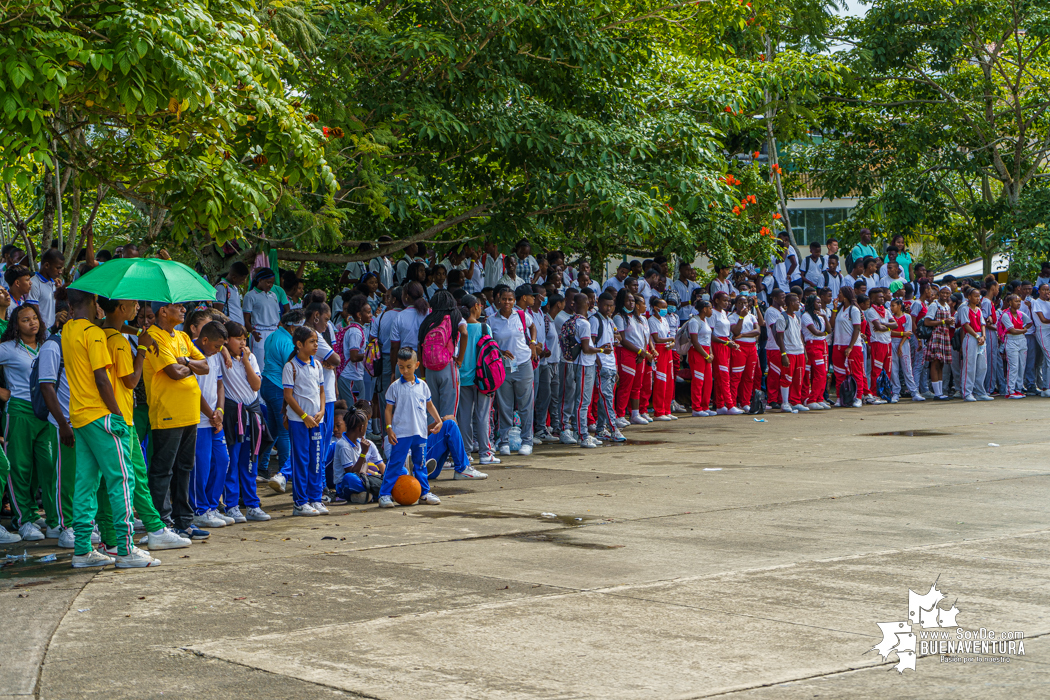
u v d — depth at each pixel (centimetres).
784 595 550
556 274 1488
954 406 1733
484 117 1302
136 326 838
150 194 1003
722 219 1773
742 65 1850
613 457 1159
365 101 1255
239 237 931
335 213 1197
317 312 898
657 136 1487
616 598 553
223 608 552
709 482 959
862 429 1392
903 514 780
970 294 1845
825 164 2662
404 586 592
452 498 917
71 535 745
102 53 744
